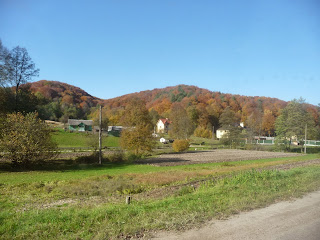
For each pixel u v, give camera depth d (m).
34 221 7.24
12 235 6.12
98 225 6.55
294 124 68.69
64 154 40.91
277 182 12.59
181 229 6.21
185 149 58.72
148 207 8.45
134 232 6.00
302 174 15.88
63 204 10.80
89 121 97.06
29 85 55.31
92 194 13.43
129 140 43.50
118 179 19.33
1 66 47.09
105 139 70.94
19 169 27.08
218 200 9.03
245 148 72.94
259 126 103.38
